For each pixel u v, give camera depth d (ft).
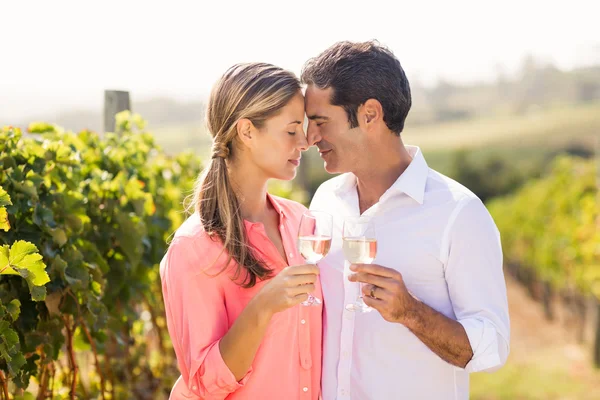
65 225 8.90
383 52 7.72
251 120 7.16
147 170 12.77
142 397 12.32
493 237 7.47
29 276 6.84
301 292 6.43
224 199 7.12
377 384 7.51
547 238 46.70
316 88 7.74
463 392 7.59
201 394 6.86
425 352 7.45
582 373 34.14
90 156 11.07
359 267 6.70
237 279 7.07
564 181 48.24
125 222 10.21
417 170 7.75
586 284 36.24
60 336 8.57
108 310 10.44
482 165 107.96
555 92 145.07
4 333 6.98
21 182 8.09
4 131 8.54
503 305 7.34
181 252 6.99
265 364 7.13
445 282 7.59
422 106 156.87
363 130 7.70
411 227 7.63
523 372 34.78
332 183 8.59
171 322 7.11
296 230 7.87
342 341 7.64
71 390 8.90
